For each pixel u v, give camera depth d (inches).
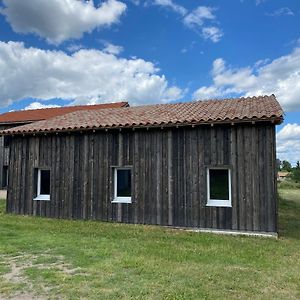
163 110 515.2
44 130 483.8
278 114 361.7
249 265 246.4
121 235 353.7
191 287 195.9
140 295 181.3
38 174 510.3
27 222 434.3
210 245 313.1
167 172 423.2
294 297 184.7
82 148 474.9
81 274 217.6
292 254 285.0
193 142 412.8
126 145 449.1
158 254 271.4
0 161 1181.7
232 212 386.6
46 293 184.9
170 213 416.8
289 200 816.9
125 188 456.4
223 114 405.4
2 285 196.7
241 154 388.8
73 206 472.4
